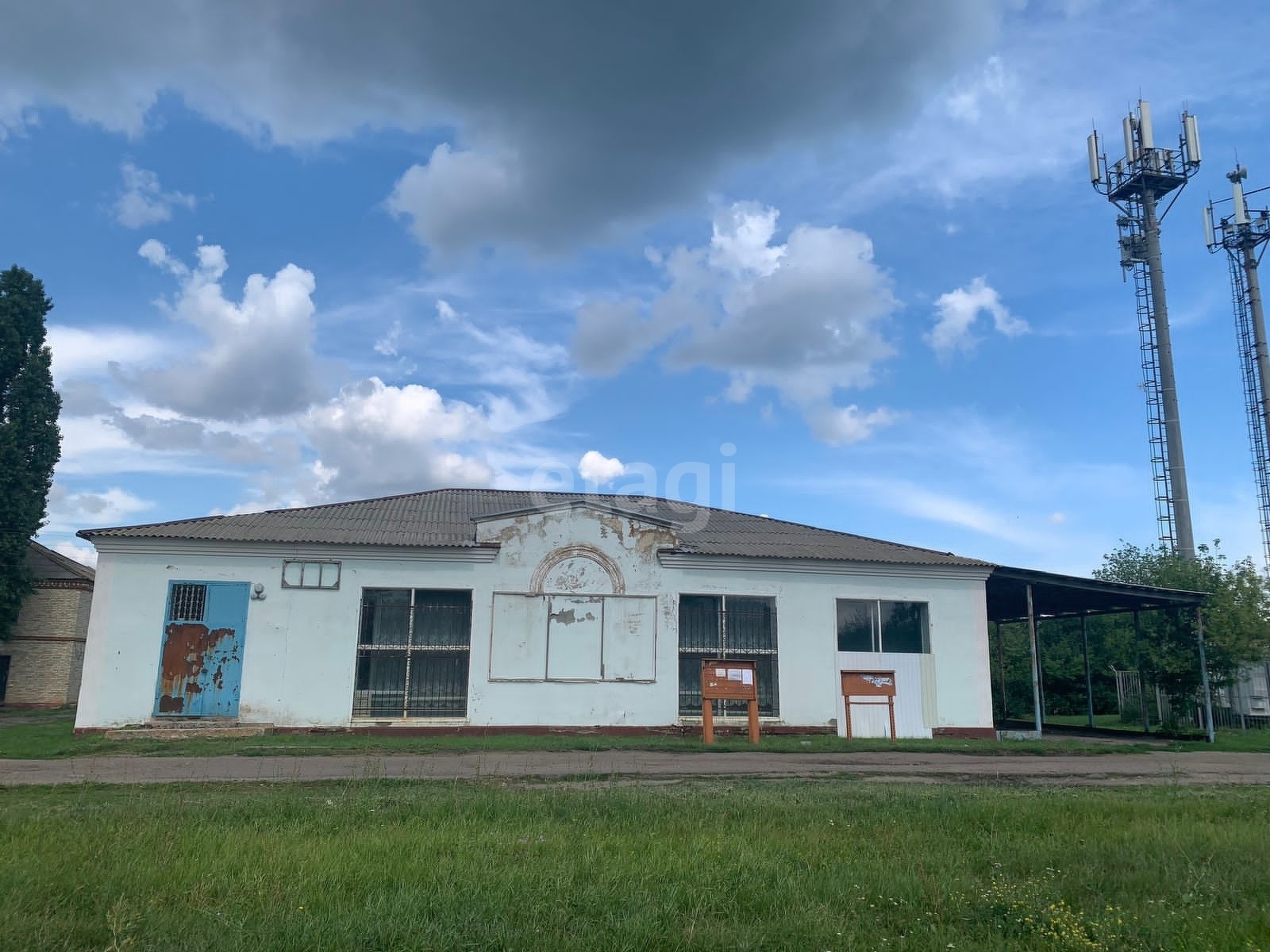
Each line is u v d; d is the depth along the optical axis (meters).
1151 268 42.66
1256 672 27.83
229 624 19.08
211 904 5.53
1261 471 41.03
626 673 20.48
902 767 15.20
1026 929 5.55
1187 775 14.75
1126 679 28.92
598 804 9.24
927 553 23.62
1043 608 28.52
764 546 22.62
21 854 6.50
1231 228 43.22
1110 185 44.53
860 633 22.06
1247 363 42.16
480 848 6.98
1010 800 10.22
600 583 20.75
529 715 19.88
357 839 7.20
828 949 5.11
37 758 15.11
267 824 7.87
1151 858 7.21
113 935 4.83
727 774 13.80
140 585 18.92
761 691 21.19
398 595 20.00
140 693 18.53
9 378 30.64
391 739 18.22
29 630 29.94
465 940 4.94
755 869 6.56
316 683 19.12
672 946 5.04
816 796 10.62
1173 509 40.47
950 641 22.30
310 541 19.53
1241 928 5.53
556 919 5.34
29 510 29.42
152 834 7.15
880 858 7.07
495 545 20.31
